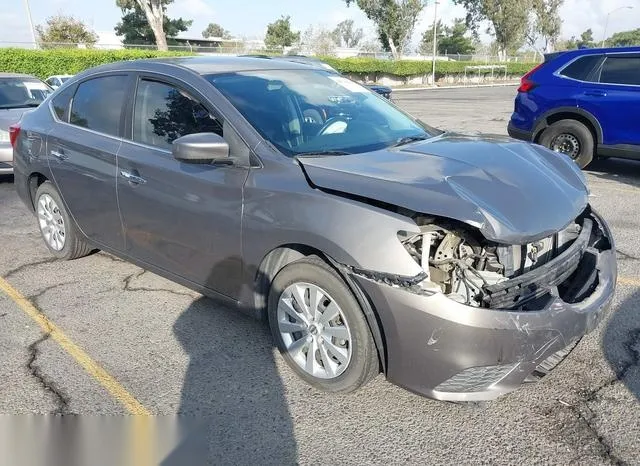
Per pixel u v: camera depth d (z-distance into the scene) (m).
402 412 2.90
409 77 46.06
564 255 2.88
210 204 3.33
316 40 49.75
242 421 2.86
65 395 3.09
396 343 2.63
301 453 2.64
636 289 4.26
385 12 51.97
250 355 3.46
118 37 51.38
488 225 2.57
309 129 3.49
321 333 2.98
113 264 4.99
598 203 6.73
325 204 2.81
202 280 3.61
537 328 2.55
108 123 4.17
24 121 5.09
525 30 64.81
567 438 2.69
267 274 3.20
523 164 3.21
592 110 7.77
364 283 2.64
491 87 42.12
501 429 2.76
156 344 3.61
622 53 7.59
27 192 5.16
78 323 3.91
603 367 3.26
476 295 2.61
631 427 2.75
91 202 4.31
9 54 25.08
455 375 2.58
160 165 3.64
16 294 4.40
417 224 2.63
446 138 3.80
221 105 3.42
